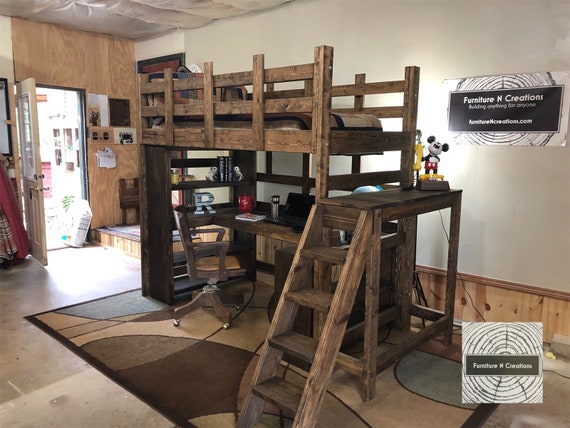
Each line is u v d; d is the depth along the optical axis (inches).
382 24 146.4
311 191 168.7
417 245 147.9
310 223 101.0
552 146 121.7
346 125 112.1
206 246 133.3
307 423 81.9
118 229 243.4
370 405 99.6
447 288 125.8
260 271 185.9
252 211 171.8
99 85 240.8
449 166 138.1
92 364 115.0
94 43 235.8
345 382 109.3
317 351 85.3
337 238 135.1
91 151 240.8
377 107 140.3
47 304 156.8
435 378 111.1
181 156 217.9
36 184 193.3
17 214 200.2
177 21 196.5
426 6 137.1
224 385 106.2
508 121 127.0
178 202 238.2
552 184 123.0
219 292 148.6
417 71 120.3
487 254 135.2
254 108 113.7
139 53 248.5
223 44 194.7
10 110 209.0
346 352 121.3
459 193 121.9
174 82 136.7
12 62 208.8
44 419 92.7
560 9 116.6
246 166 181.0
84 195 245.3
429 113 140.1
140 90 152.3
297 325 122.0
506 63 125.7
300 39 166.9
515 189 128.5
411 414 96.5
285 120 111.8
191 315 147.9
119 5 176.4
